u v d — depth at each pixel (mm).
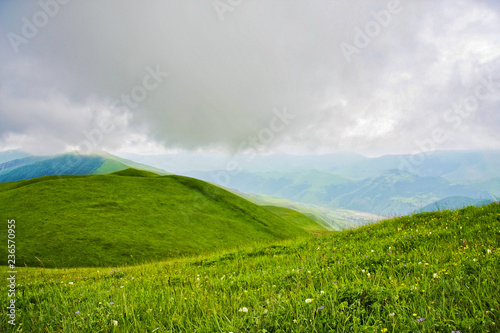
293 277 6781
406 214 17828
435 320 3281
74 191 57094
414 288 4441
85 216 48031
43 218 45062
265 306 4371
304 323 3445
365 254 9617
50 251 35844
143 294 6609
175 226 52531
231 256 16766
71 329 4277
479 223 11500
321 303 4012
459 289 4156
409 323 3271
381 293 4297
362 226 18250
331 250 12047
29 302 6676
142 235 45469
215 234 54281
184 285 7898
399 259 7637
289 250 15562
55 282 10797
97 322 4492
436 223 13766
